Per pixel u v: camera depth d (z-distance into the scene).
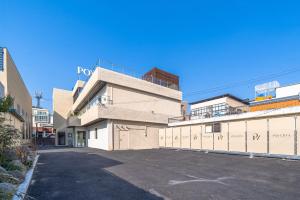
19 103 22.05
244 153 16.06
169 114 30.27
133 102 25.48
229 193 5.88
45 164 11.47
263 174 8.57
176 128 24.62
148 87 27.48
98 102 23.88
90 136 29.77
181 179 7.65
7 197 4.53
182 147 23.38
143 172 9.04
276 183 7.01
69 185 6.76
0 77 15.95
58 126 38.84
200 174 8.61
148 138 26.61
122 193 5.88
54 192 5.96
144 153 18.56
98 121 24.95
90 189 6.27
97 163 11.86
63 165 11.07
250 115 16.09
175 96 31.91
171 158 14.50
